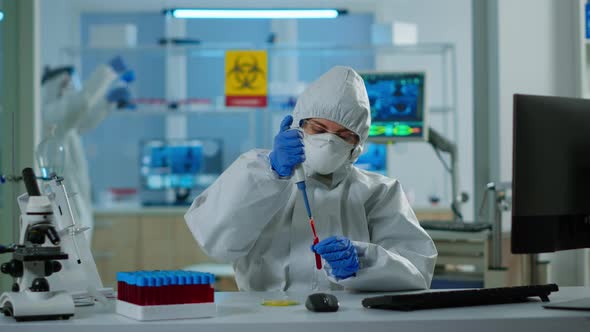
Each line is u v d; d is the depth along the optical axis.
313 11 4.55
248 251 1.84
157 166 5.64
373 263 1.67
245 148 6.73
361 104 1.88
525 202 1.45
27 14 3.28
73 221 1.52
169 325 1.23
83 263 1.52
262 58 4.68
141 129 6.77
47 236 1.37
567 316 1.31
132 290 1.31
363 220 1.97
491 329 1.28
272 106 5.42
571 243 1.52
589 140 1.55
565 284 3.46
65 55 5.66
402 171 6.26
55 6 6.66
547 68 3.52
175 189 5.64
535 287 1.52
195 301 1.30
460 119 6.32
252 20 6.87
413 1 6.46
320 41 6.85
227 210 1.73
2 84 3.13
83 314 1.36
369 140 3.26
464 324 1.27
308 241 1.94
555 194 1.50
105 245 5.27
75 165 4.98
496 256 2.79
